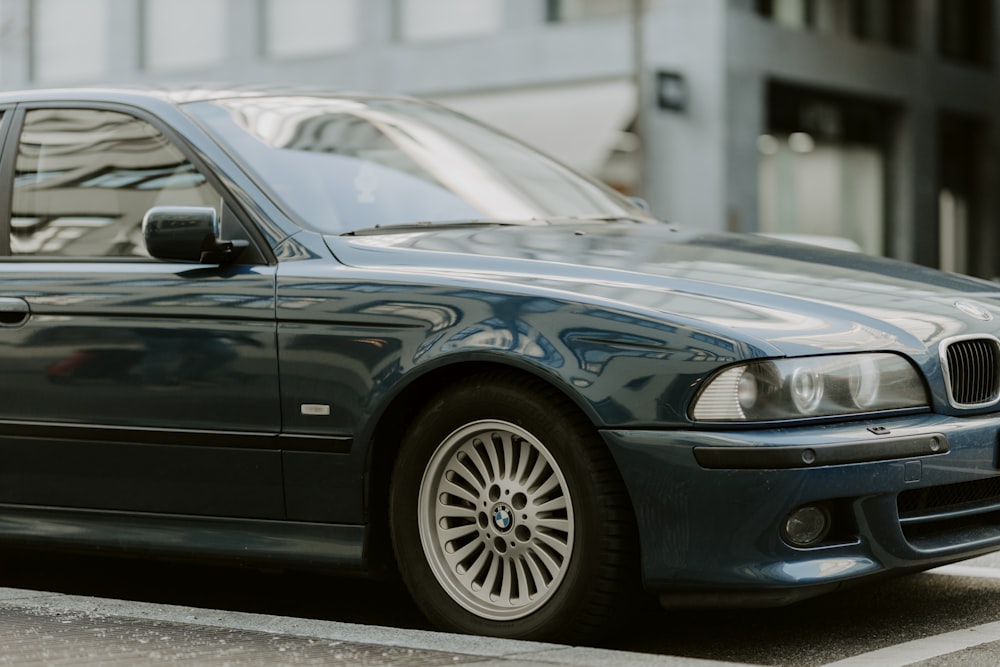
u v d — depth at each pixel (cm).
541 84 3194
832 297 534
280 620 531
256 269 574
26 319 614
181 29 3628
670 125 3031
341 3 3441
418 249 565
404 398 543
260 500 570
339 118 670
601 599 504
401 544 545
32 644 496
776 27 3170
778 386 486
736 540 484
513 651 482
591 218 674
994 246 4047
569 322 506
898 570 507
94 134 648
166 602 640
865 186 3591
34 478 619
